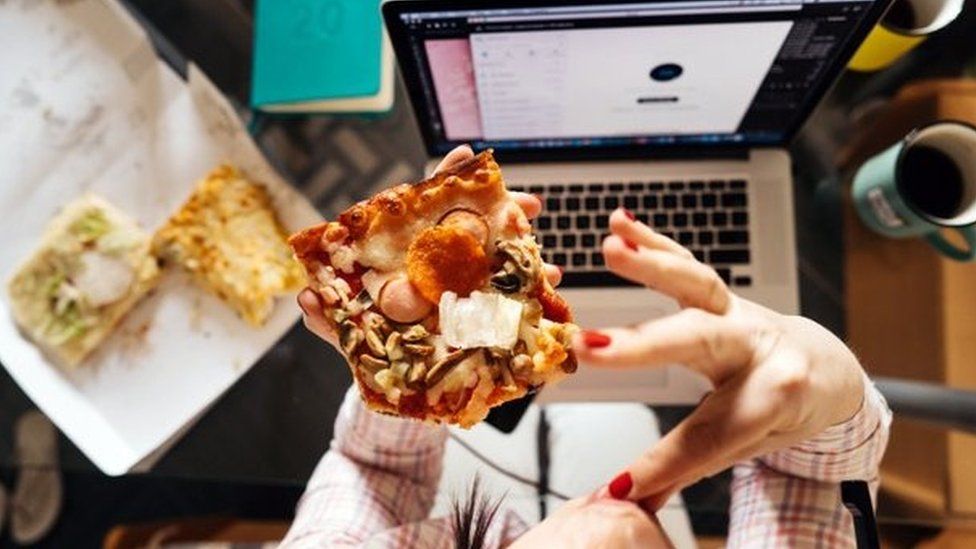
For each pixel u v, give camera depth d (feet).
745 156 3.13
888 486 3.10
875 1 2.37
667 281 1.84
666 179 3.13
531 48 2.58
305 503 2.95
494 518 2.64
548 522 2.06
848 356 2.11
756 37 2.54
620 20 2.47
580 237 3.13
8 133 3.21
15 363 3.13
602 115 2.93
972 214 2.83
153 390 3.18
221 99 3.21
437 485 3.18
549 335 1.83
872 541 2.29
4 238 3.18
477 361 1.81
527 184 3.15
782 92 2.80
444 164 2.16
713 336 1.78
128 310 3.20
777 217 3.11
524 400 3.09
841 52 2.58
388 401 1.85
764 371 1.83
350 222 1.92
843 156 3.24
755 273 3.10
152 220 3.24
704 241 3.12
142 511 4.08
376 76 3.10
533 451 3.26
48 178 3.22
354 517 2.79
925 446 3.10
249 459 3.24
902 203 2.86
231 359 3.21
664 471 1.91
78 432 3.13
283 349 3.25
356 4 3.10
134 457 3.14
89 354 3.18
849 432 2.35
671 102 2.86
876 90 3.22
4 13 3.21
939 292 3.16
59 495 4.11
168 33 3.31
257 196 3.22
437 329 1.85
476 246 1.86
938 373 3.14
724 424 1.83
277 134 3.32
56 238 3.13
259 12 3.15
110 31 3.25
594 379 3.10
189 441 3.24
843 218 3.22
